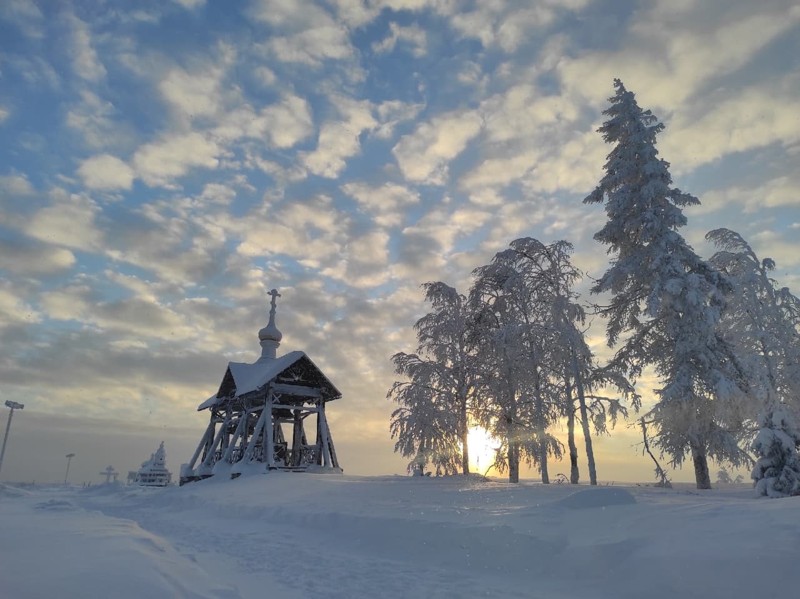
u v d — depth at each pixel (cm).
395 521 1071
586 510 972
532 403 2269
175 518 1803
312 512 1345
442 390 2562
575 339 2155
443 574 805
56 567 580
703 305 1884
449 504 1176
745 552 629
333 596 685
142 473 5625
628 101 2256
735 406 1869
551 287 2306
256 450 3161
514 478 2267
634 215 2150
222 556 986
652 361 2097
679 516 818
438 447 2500
